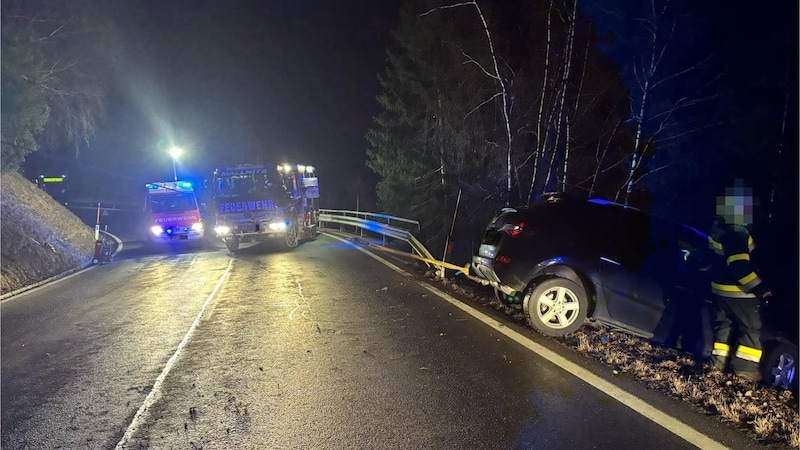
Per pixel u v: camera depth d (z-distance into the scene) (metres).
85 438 4.71
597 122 16.66
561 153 16.30
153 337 7.84
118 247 22.28
